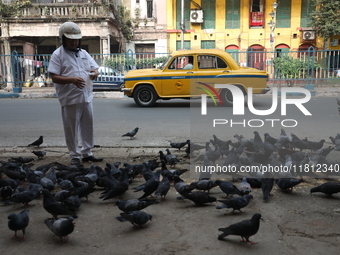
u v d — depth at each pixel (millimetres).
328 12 25031
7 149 6977
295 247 2988
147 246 3043
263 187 4156
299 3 27844
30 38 26797
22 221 3176
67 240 3178
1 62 20031
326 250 2932
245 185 4094
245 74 12469
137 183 4910
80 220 3631
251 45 28703
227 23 28750
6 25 24781
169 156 5555
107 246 3059
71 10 24750
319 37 27500
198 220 3584
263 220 3533
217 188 4648
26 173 4730
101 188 4746
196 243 3084
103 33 24797
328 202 4012
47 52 28062
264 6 28250
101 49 25047
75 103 5570
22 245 3107
